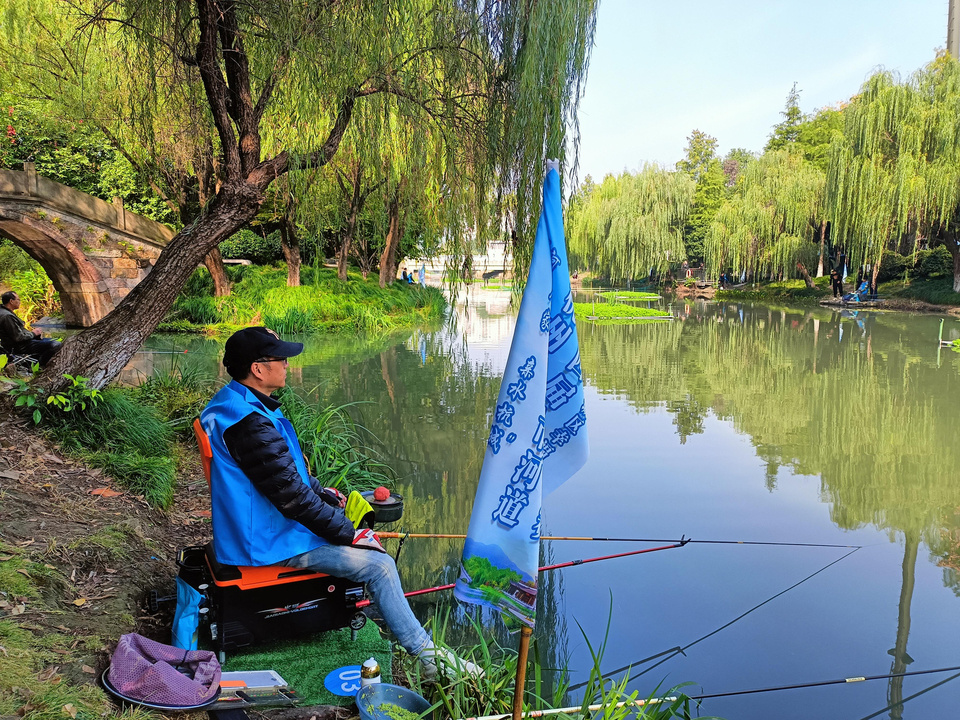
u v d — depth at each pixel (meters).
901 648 3.78
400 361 14.20
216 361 12.59
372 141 5.88
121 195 19.47
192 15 5.24
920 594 4.43
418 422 8.85
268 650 2.83
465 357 14.87
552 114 4.92
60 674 2.22
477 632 3.56
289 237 19.77
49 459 4.18
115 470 4.31
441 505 5.80
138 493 4.23
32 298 18.33
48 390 4.65
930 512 6.00
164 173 13.34
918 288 34.53
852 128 28.22
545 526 5.58
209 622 2.71
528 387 2.13
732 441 8.48
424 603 4.06
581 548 5.14
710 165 60.97
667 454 7.83
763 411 10.31
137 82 6.05
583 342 19.80
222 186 5.05
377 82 5.44
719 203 56.78
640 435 8.74
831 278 38.94
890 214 27.05
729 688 3.40
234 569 2.66
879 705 3.26
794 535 5.46
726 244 39.50
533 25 4.75
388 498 3.87
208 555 2.76
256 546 2.61
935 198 26.03
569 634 3.86
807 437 8.73
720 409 10.45
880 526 5.67
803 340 20.23
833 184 28.81
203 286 20.48
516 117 4.93
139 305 4.92
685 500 6.25
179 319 19.11
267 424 2.60
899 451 8.09
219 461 2.60
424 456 7.30
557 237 2.17
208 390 7.71
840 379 13.27
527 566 2.14
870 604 4.29
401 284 24.64
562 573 4.69
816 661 3.65
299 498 2.59
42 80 12.91
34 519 3.38
